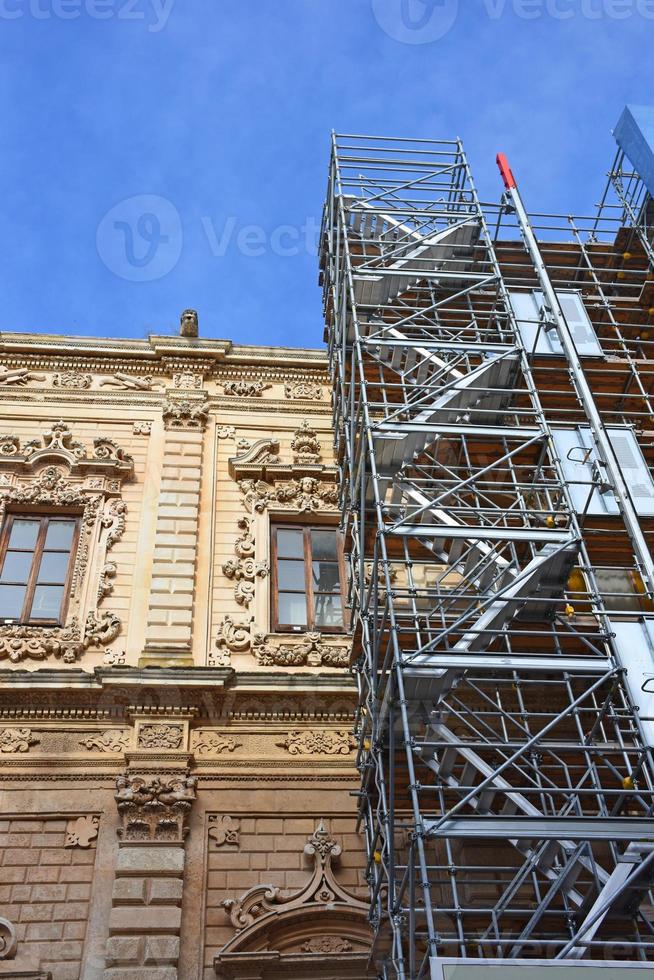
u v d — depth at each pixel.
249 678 17.41
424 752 14.03
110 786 16.22
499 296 19.34
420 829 11.16
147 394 22.38
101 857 15.40
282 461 21.48
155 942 14.42
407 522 15.75
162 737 16.72
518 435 15.88
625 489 15.92
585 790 11.82
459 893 14.88
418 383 18.02
